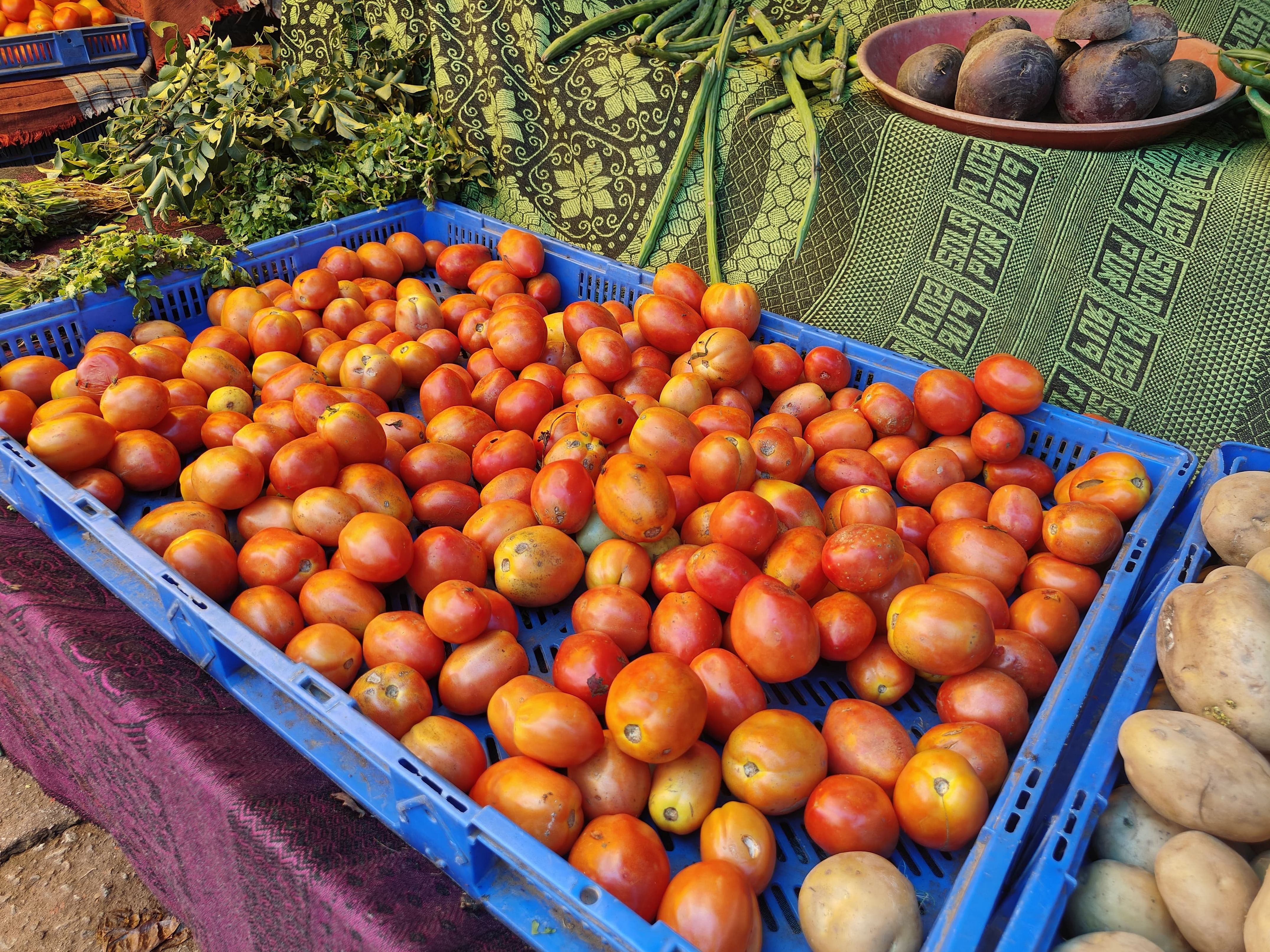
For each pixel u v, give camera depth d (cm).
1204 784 105
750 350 206
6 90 431
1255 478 145
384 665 138
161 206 264
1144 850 114
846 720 133
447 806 101
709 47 275
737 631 139
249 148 294
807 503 171
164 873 151
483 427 198
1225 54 215
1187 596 125
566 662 135
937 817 117
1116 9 214
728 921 101
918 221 234
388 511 170
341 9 339
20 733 180
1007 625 154
